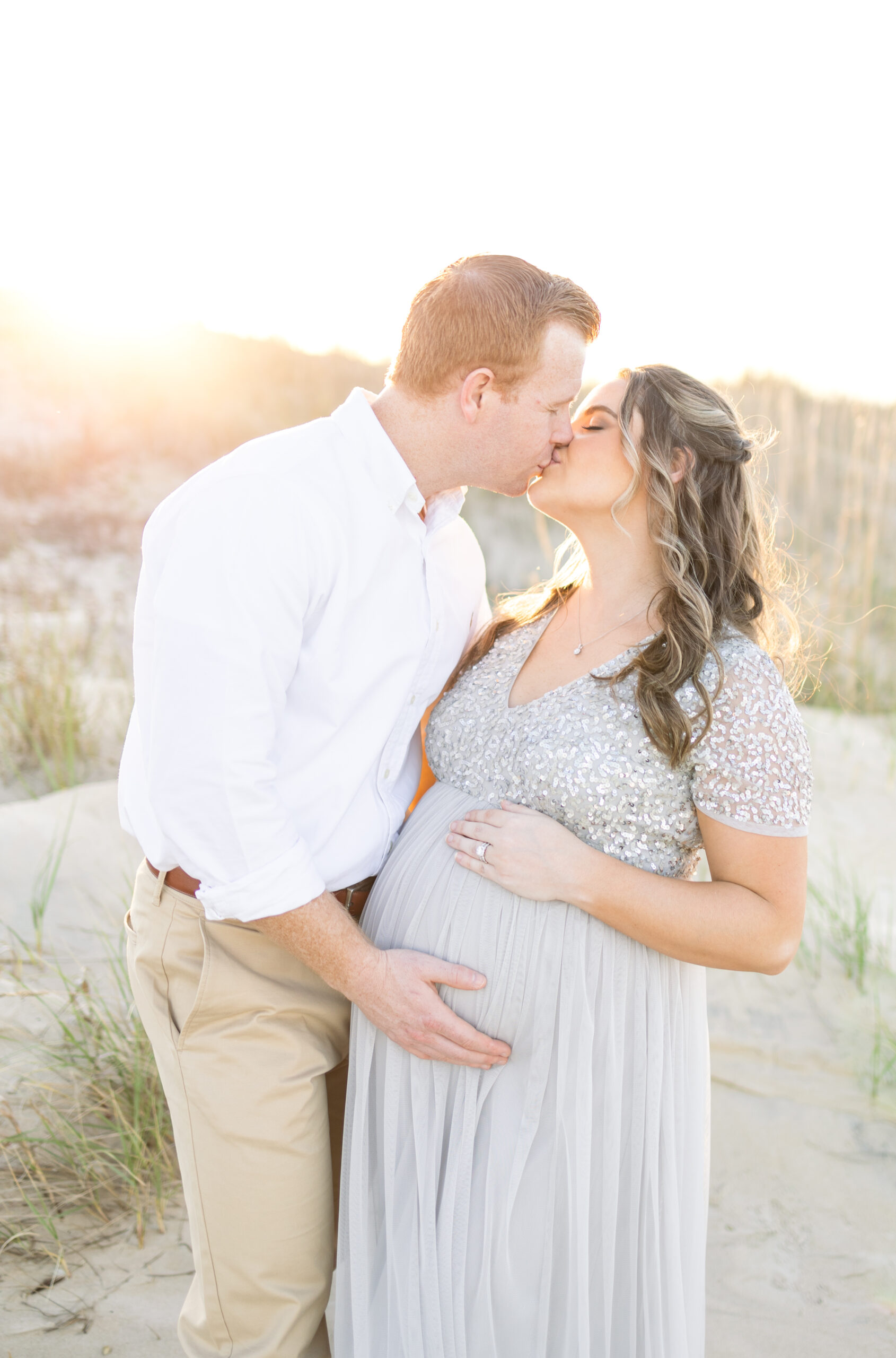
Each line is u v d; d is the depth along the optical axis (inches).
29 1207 85.0
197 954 65.8
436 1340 63.1
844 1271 89.0
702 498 68.4
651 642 66.0
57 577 267.6
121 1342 74.7
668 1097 65.4
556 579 79.4
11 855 126.3
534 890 62.8
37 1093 92.8
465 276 65.6
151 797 60.3
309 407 402.9
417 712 72.5
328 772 66.4
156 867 67.8
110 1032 96.0
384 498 64.9
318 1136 66.5
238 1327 66.1
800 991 125.5
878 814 189.0
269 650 60.1
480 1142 64.2
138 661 68.8
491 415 65.9
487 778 69.1
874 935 139.5
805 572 90.0
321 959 61.8
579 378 66.9
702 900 61.2
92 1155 88.4
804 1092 109.3
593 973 63.4
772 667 63.4
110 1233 85.0
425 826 70.0
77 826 134.4
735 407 71.0
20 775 147.7
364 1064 66.4
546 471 70.5
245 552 59.6
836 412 374.9
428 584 69.2
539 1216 63.0
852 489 330.3
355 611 64.9
